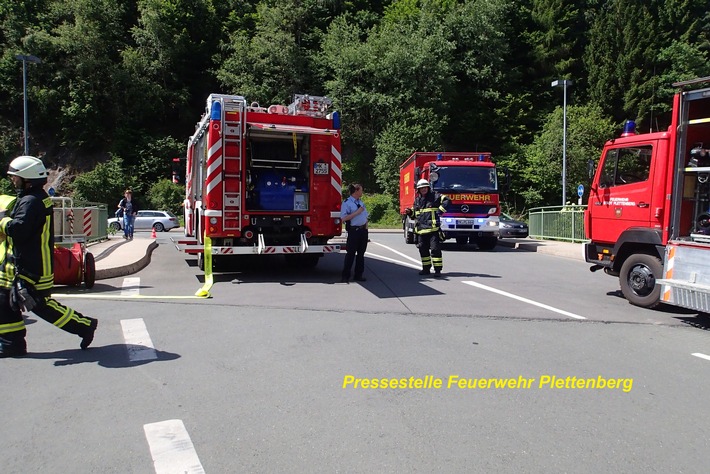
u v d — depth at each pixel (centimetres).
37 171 499
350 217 990
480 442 353
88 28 4000
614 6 4678
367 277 1065
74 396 422
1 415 387
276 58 4128
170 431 362
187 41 4397
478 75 4347
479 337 611
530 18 4959
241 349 550
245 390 439
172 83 4409
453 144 4372
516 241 2138
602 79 4425
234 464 320
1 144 3956
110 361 509
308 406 408
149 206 3881
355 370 490
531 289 959
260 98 4050
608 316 745
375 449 341
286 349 551
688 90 732
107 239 1939
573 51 4938
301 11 4334
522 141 4369
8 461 322
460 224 1703
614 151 878
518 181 3947
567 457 335
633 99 4303
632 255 828
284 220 1036
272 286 941
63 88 4016
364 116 4078
